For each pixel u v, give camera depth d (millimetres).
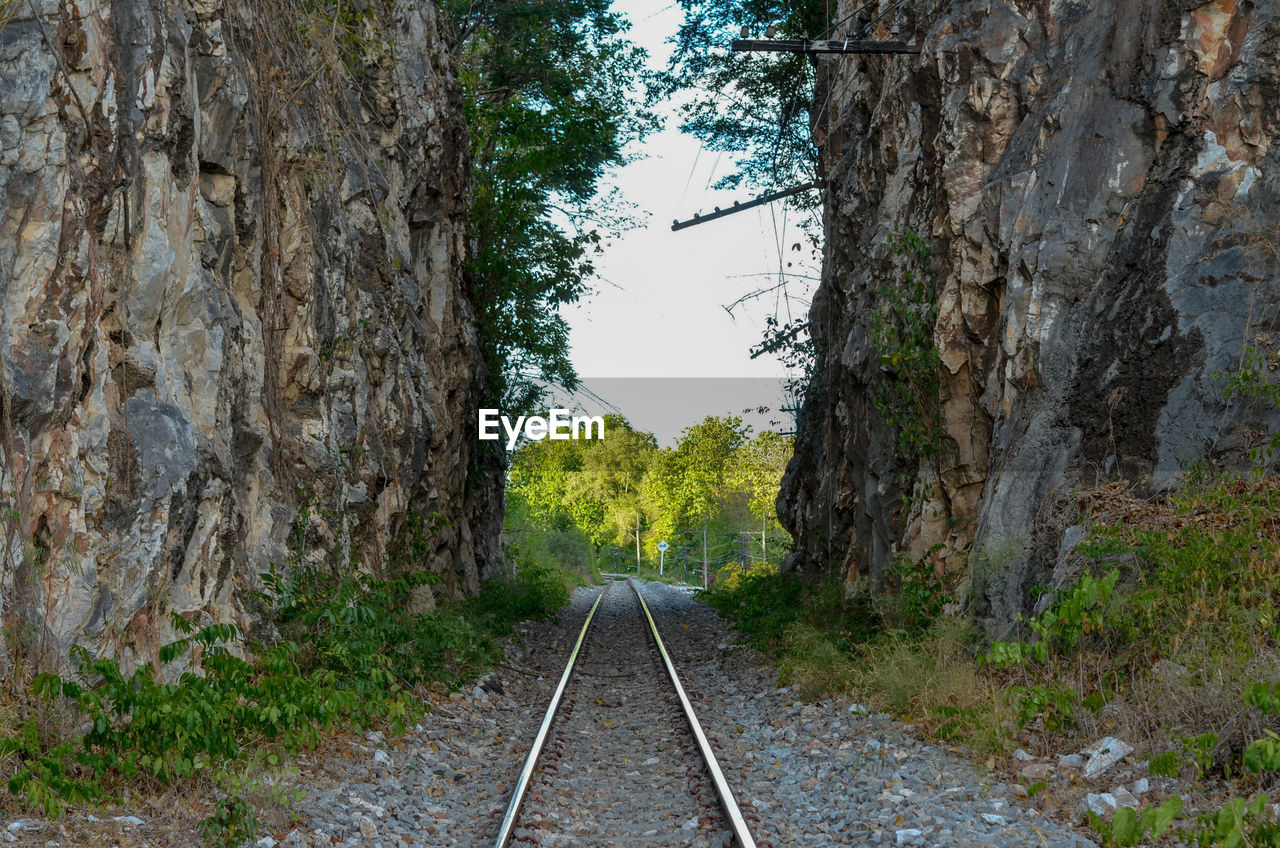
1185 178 11086
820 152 23266
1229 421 9734
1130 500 9844
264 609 10648
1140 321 10766
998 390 12289
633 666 17484
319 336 13578
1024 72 13070
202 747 7242
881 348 14625
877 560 15461
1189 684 7395
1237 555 8359
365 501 14352
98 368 7973
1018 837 5996
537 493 84438
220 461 9617
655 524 90375
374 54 17406
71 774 6613
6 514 6938
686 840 6801
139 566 8031
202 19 10594
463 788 8578
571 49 28156
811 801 7625
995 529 11055
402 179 18516
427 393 19469
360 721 9594
